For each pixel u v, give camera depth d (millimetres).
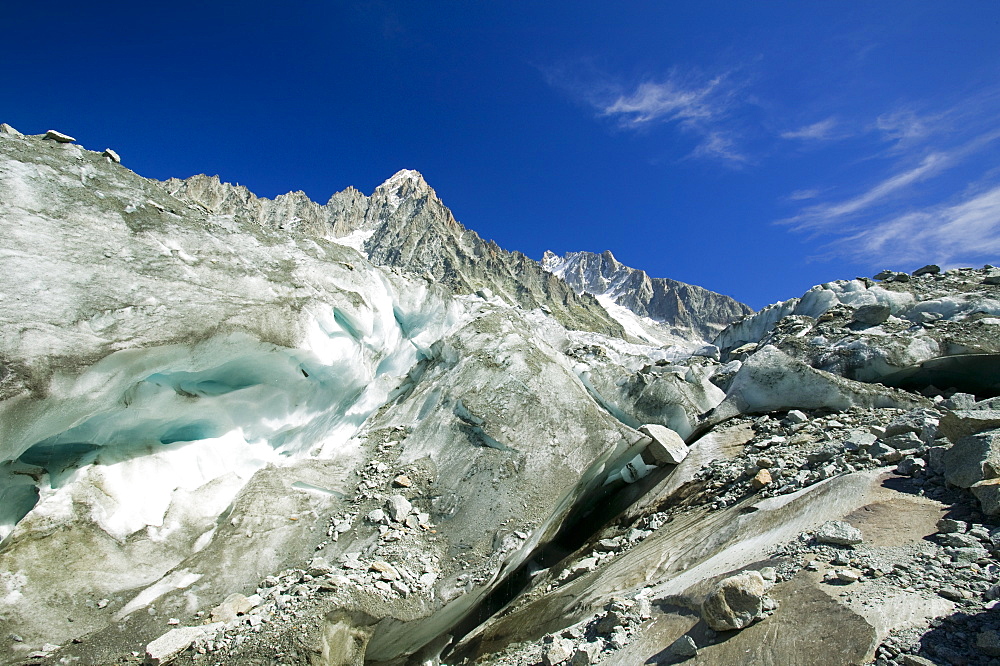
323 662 8227
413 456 13352
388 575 10008
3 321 8406
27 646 7773
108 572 9086
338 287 13891
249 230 13172
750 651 5461
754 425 14227
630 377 17469
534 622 9867
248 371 12070
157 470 10844
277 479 11781
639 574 9125
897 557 6219
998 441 7188
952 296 19469
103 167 11641
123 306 9711
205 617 8891
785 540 7398
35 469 9609
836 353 15867
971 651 4531
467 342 15617
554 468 12891
